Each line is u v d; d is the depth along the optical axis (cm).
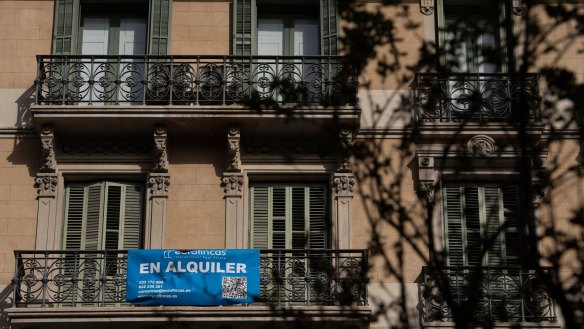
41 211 2786
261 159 2839
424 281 2697
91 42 2991
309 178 2852
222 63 2867
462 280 2717
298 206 2847
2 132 2850
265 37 3003
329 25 2948
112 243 2805
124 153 2842
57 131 2819
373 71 2908
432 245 2548
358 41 2875
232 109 2783
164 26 2944
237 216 2795
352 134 2822
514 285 2698
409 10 2972
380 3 2973
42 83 2823
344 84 2833
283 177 2853
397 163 2822
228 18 2983
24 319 2617
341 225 2778
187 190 2814
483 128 2819
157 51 2917
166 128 2805
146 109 2778
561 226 2767
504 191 2845
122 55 2850
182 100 2822
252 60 2866
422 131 2825
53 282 2714
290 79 2825
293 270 2725
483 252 2570
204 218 2795
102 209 2825
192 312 2633
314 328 2647
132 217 2828
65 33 2938
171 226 2786
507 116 2834
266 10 3016
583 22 2881
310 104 2814
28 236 2772
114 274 2728
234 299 2672
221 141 2853
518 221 2819
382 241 2742
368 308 2628
